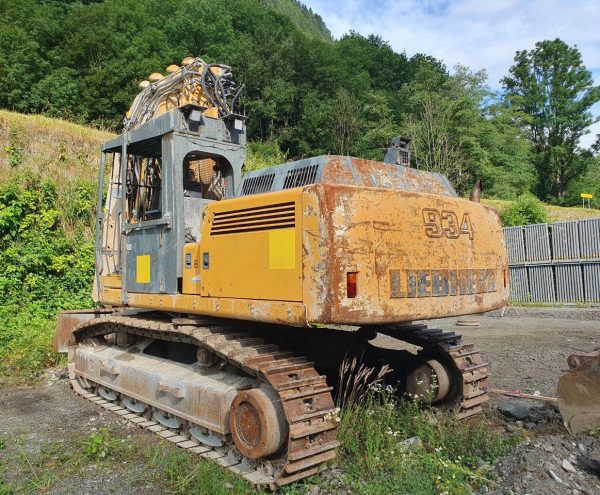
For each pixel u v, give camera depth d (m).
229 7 62.84
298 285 3.62
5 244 11.37
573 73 58.75
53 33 38.50
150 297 5.04
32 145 13.96
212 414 4.26
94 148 14.83
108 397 5.99
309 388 3.78
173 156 4.80
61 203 12.63
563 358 7.85
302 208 3.64
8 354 7.99
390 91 65.69
